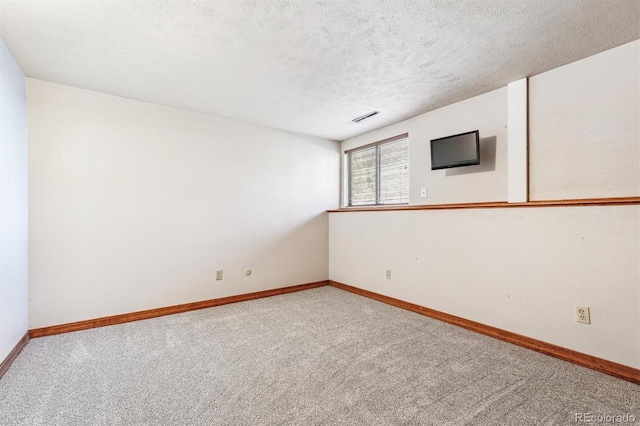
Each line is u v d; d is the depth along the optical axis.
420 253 3.27
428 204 3.43
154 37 2.01
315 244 4.51
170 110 3.32
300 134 4.36
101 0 1.64
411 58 2.29
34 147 2.62
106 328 2.83
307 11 1.75
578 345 2.13
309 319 3.07
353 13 1.77
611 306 1.99
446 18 1.82
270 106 3.30
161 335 2.66
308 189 4.43
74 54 2.22
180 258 3.36
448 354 2.28
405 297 3.44
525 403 1.68
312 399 1.72
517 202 2.48
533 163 2.53
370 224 3.91
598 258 2.05
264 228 4.00
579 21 1.83
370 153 4.35
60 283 2.72
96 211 2.89
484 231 2.71
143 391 1.80
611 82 2.13
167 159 3.29
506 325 2.54
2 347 2.00
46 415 1.58
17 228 2.30
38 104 2.64
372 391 1.80
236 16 1.79
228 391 1.80
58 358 2.21
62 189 2.74
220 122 3.65
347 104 3.24
